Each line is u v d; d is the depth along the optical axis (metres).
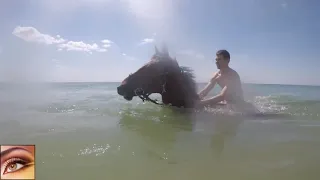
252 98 8.13
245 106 6.16
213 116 5.36
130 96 6.22
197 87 6.51
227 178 2.40
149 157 2.87
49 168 2.54
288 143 3.46
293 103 7.54
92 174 2.42
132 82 6.08
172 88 6.12
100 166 2.61
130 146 3.23
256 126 4.50
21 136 3.59
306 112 6.04
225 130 4.16
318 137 3.77
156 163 2.71
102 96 9.72
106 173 2.45
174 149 3.16
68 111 5.78
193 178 2.38
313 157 2.94
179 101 6.14
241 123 4.73
